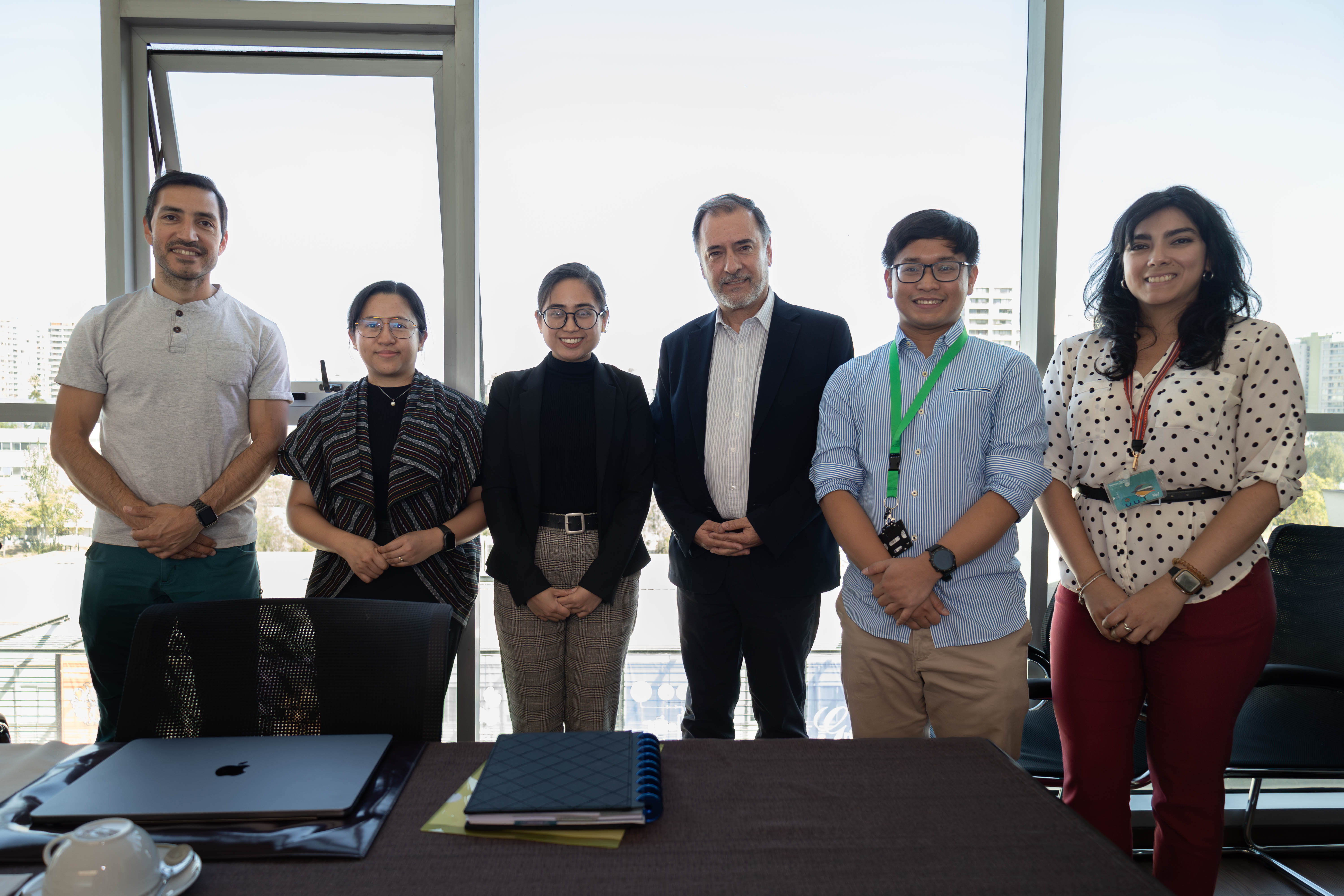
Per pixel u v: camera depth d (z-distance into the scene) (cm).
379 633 129
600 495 200
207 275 210
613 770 97
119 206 232
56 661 241
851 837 86
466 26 233
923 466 166
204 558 205
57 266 234
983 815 91
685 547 203
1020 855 82
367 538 193
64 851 67
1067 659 171
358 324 203
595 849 83
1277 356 156
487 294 244
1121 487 163
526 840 85
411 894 75
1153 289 162
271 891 75
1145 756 187
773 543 192
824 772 102
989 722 162
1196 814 158
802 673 208
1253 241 242
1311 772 174
